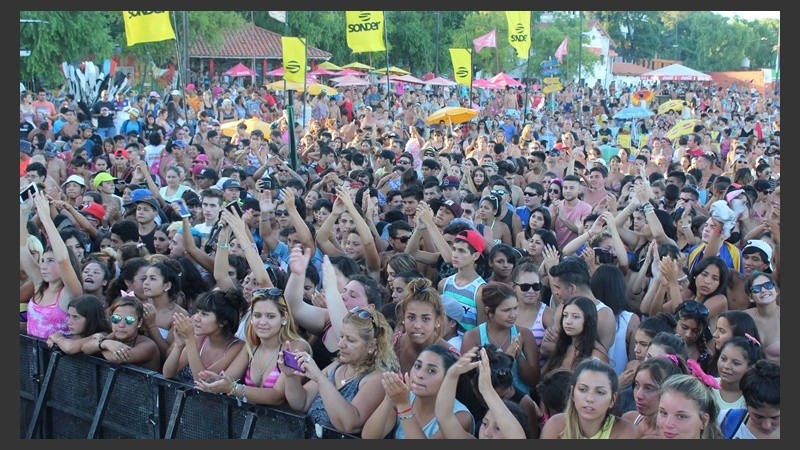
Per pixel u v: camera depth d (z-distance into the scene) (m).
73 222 10.39
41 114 23.62
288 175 13.84
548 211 10.36
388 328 5.59
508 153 19.61
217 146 18.48
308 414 5.55
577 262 6.90
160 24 17.88
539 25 61.31
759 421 5.22
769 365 5.23
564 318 6.28
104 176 12.40
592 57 62.97
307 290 7.39
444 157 15.07
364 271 8.64
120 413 6.51
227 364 6.21
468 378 5.59
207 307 6.21
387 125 25.14
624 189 13.05
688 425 4.82
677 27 85.50
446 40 54.72
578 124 27.80
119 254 8.62
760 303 6.89
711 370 6.38
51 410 7.04
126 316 6.56
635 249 9.27
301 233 8.82
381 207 12.63
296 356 5.36
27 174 12.40
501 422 4.95
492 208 10.12
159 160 16.77
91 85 32.41
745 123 31.75
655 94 45.84
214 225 10.00
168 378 6.25
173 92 29.95
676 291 7.24
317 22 47.97
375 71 43.78
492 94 42.91
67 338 6.93
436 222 9.94
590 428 4.97
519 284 7.08
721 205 8.55
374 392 5.39
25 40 33.62
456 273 7.94
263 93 36.50
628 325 6.77
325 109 29.05
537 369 6.45
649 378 5.23
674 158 19.23
